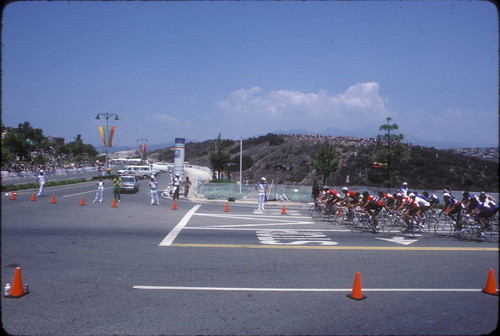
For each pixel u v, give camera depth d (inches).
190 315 213.6
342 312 221.6
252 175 2214.6
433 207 577.9
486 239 468.1
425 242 449.1
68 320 203.2
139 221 564.7
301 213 723.4
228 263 329.4
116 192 844.6
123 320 204.8
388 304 235.6
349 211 558.6
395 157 1131.9
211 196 988.6
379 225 524.7
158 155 6013.8
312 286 269.7
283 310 223.5
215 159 1544.0
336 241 442.3
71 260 326.3
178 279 279.9
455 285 276.7
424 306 233.0
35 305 224.1
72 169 2217.0
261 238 451.2
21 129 2662.4
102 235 442.9
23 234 435.5
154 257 345.1
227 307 226.8
